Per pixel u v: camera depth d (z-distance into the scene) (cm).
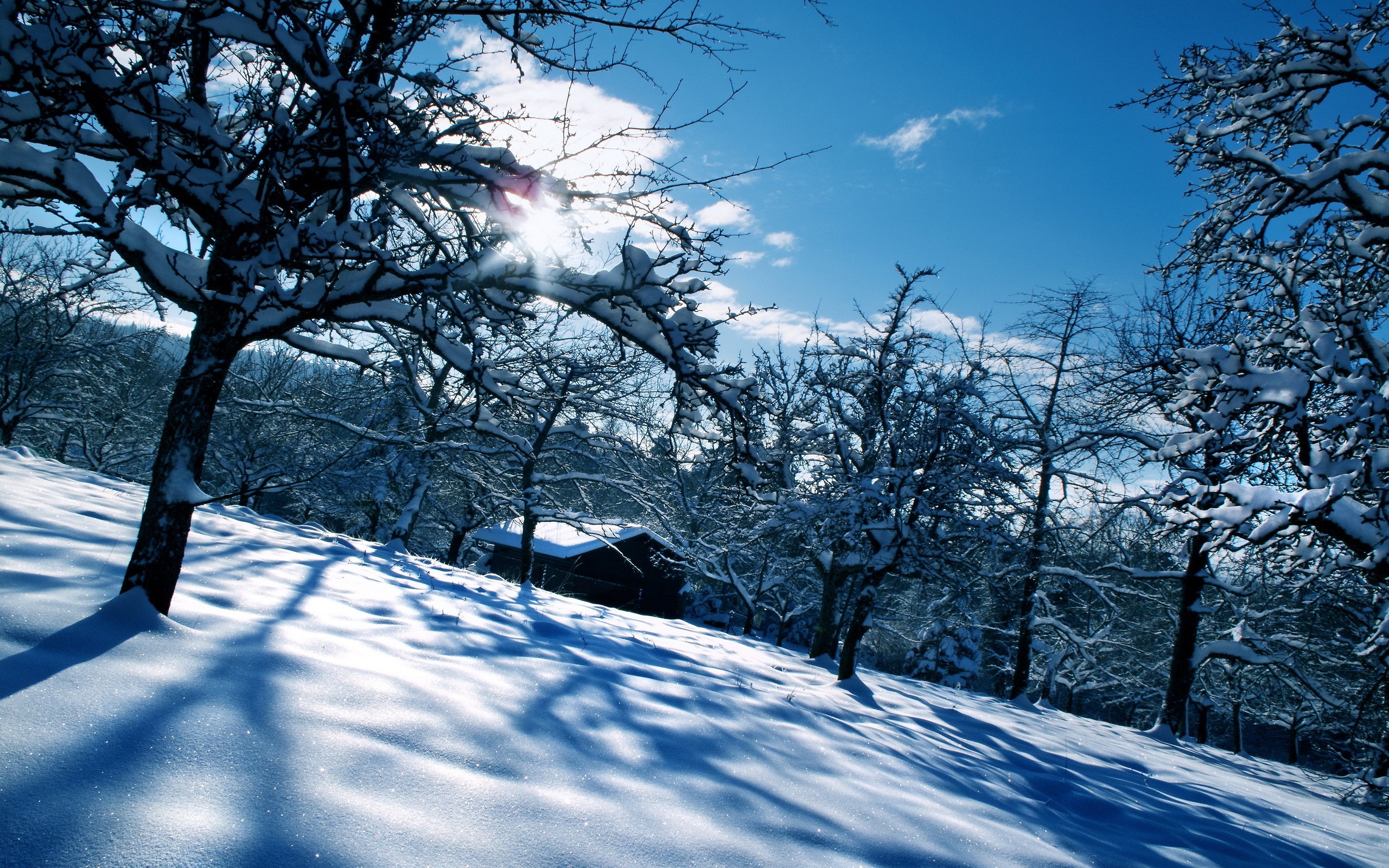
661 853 300
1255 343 910
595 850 288
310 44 392
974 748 884
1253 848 658
